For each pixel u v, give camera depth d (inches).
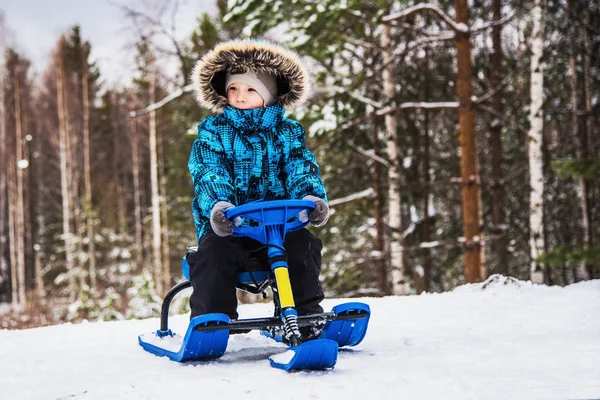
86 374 103.7
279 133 130.4
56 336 162.6
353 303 110.5
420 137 644.7
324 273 659.4
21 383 98.6
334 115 530.6
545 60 544.4
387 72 596.1
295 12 461.4
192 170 124.8
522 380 87.7
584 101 687.7
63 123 1150.3
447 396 80.6
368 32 608.1
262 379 92.4
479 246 472.7
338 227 668.1
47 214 1529.3
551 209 676.1
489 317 161.2
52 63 1212.5
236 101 130.0
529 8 498.9
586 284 208.1
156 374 99.8
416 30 489.4
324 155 605.9
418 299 211.0
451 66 597.0
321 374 95.0
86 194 1066.1
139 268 1021.8
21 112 1288.1
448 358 106.4
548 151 542.0
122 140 1467.8
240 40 131.4
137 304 558.3
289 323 101.1
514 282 220.7
